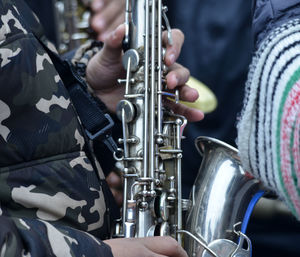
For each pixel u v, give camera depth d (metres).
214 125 3.64
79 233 1.40
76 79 1.88
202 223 1.86
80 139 1.71
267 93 1.34
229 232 1.86
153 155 1.80
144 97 1.82
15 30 1.58
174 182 1.85
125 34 1.90
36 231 1.30
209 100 3.00
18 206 1.46
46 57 1.66
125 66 1.86
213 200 1.88
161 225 1.78
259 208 3.12
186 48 3.79
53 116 1.61
